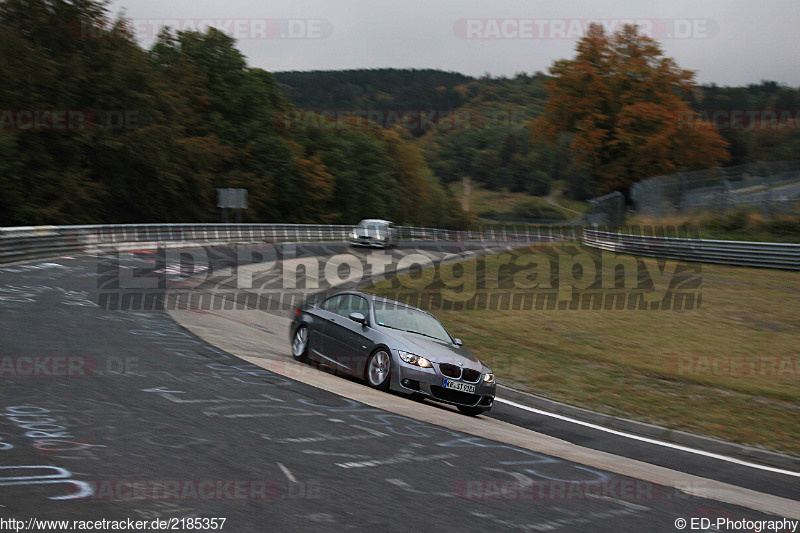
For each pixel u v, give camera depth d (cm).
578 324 2106
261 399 865
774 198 3566
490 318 2161
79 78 5072
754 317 2212
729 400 1317
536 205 17375
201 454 618
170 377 923
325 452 669
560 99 6644
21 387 782
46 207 4706
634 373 1513
